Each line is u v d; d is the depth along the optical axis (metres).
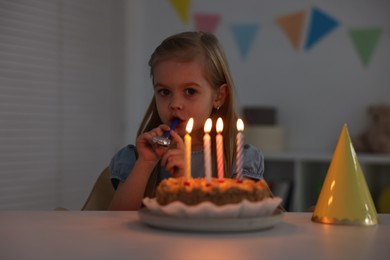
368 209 0.90
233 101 1.40
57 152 3.13
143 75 3.64
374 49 3.26
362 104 3.28
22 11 2.90
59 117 3.14
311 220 0.94
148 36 3.63
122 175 1.42
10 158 2.84
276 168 3.42
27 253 0.69
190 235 0.80
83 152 3.32
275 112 3.29
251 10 3.47
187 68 1.27
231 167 1.38
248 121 3.24
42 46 3.02
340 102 3.32
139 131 1.49
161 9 3.60
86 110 3.34
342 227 0.88
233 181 0.94
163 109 1.29
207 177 0.89
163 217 0.82
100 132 3.45
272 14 3.43
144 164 1.23
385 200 2.89
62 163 3.17
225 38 3.50
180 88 1.27
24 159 2.92
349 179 0.92
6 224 0.88
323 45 3.35
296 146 3.40
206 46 1.33
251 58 3.47
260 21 3.45
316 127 3.36
